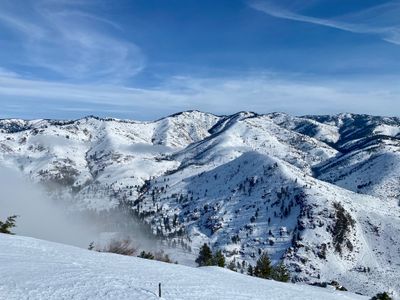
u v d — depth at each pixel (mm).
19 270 31141
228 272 54656
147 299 28547
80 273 32625
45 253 39531
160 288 30828
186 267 49469
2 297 25016
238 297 35688
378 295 75000
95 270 34844
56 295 26609
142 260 47469
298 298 41594
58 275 31062
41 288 27516
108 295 27969
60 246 46156
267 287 44469
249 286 42531
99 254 45812
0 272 29953
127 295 28625
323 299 45031
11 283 27719
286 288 47625
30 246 42062
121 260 44156
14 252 37719
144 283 33625
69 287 28469
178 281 37219
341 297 51438
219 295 34906
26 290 26750
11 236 46250
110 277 32844
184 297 31844
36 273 30891
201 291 34969
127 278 34156
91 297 27094
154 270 41094
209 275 45312
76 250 45312
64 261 36844
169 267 45344
